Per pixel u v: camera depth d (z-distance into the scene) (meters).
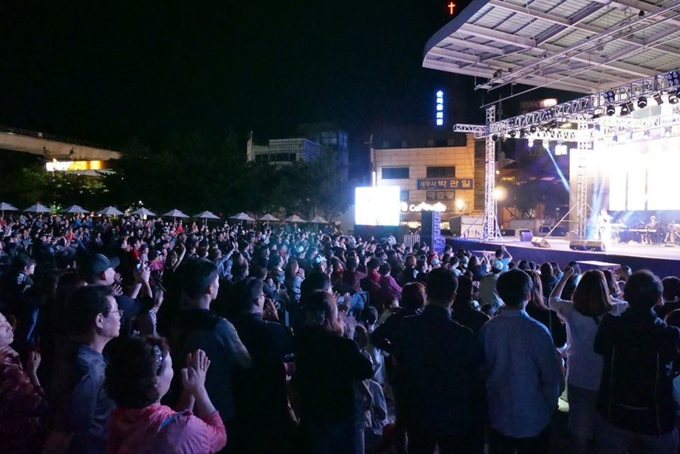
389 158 57.34
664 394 3.25
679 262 15.21
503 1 14.77
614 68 19.72
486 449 4.88
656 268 16.05
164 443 2.19
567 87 22.61
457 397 3.51
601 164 30.12
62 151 65.56
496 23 16.42
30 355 4.20
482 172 52.97
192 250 13.65
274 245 14.52
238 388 3.65
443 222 52.09
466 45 18.09
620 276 9.06
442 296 3.66
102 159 66.00
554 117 21.31
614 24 15.65
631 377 3.28
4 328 2.81
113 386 2.28
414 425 3.62
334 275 8.65
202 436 2.32
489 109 26.08
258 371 3.72
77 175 53.31
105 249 12.68
